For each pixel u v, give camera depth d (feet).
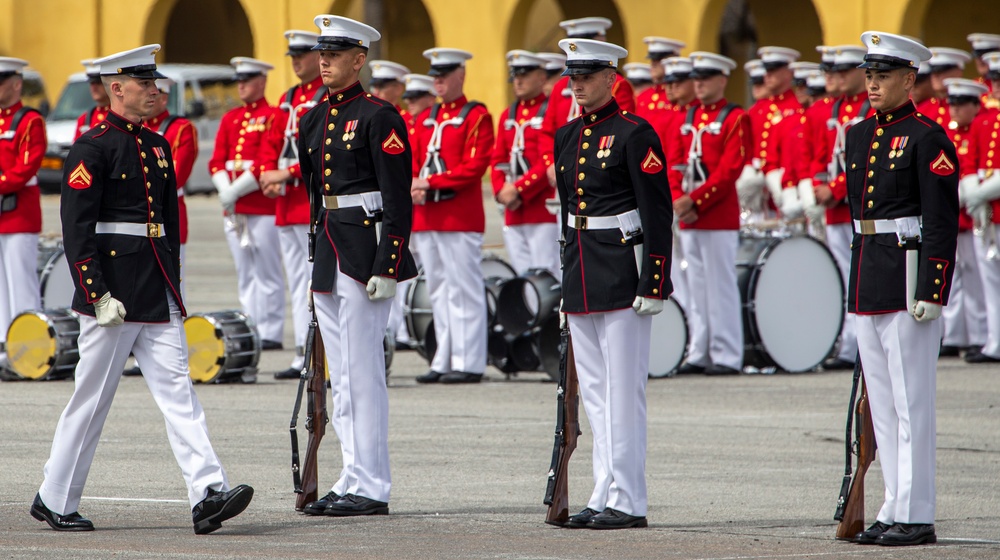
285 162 138.92
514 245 147.33
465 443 103.50
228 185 156.56
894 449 73.72
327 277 80.64
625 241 76.33
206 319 131.85
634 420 76.84
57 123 338.54
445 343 137.18
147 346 74.95
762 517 80.18
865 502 85.51
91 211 73.61
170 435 74.43
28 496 84.38
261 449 100.48
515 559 68.49
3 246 139.13
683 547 71.72
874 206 73.31
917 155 72.02
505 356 138.92
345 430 81.20
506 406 121.29
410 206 80.69
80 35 390.01
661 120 143.43
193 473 73.51
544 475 92.27
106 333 74.13
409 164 80.69
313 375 81.10
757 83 176.04
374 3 404.57
